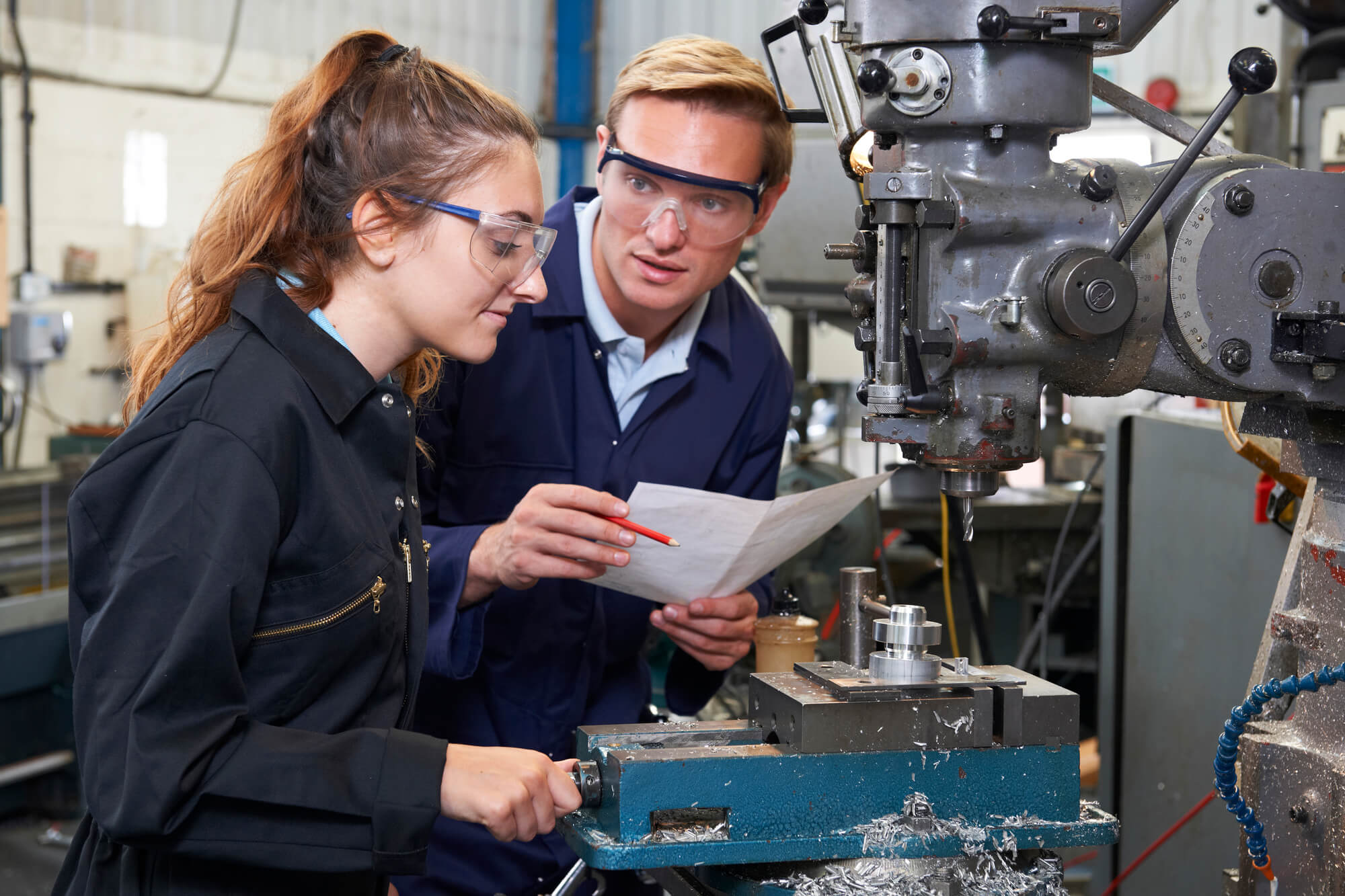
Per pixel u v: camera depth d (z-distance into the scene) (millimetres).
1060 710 1163
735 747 1139
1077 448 3439
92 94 4594
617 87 1561
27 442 4566
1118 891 2484
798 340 3520
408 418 1157
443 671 1518
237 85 4953
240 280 1078
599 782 1123
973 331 1068
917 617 1170
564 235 1676
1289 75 3129
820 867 1119
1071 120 1076
